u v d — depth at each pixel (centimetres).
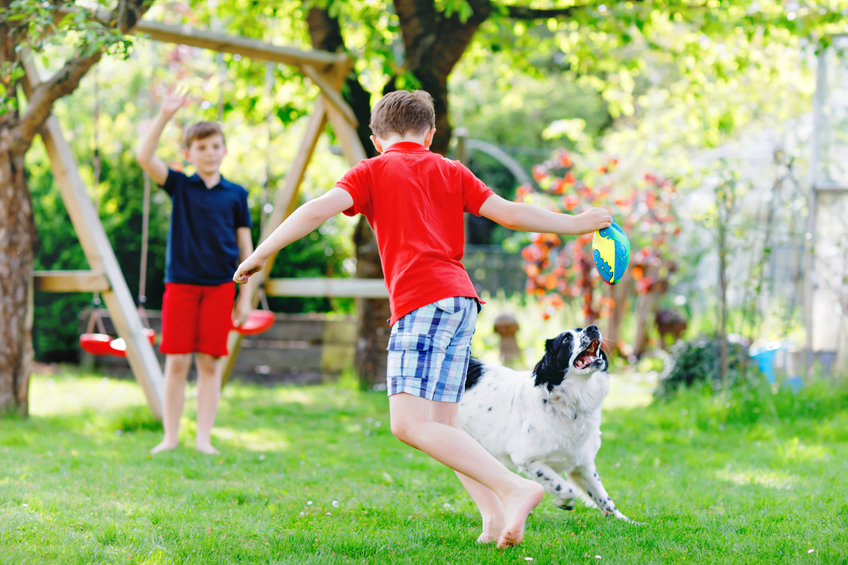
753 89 962
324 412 657
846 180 701
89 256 567
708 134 848
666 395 704
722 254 661
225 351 476
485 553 261
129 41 454
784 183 775
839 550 269
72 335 967
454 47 698
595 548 275
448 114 725
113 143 1013
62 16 525
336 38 743
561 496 333
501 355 919
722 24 638
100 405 674
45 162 945
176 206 466
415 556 258
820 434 541
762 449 504
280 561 251
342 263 1058
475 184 269
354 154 637
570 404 328
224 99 795
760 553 270
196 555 257
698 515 332
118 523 295
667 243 941
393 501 354
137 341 566
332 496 364
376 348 798
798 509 340
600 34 793
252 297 664
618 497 376
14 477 384
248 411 657
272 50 607
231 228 476
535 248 909
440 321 248
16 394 583
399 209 256
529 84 2014
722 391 643
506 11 686
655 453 496
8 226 571
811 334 704
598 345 323
